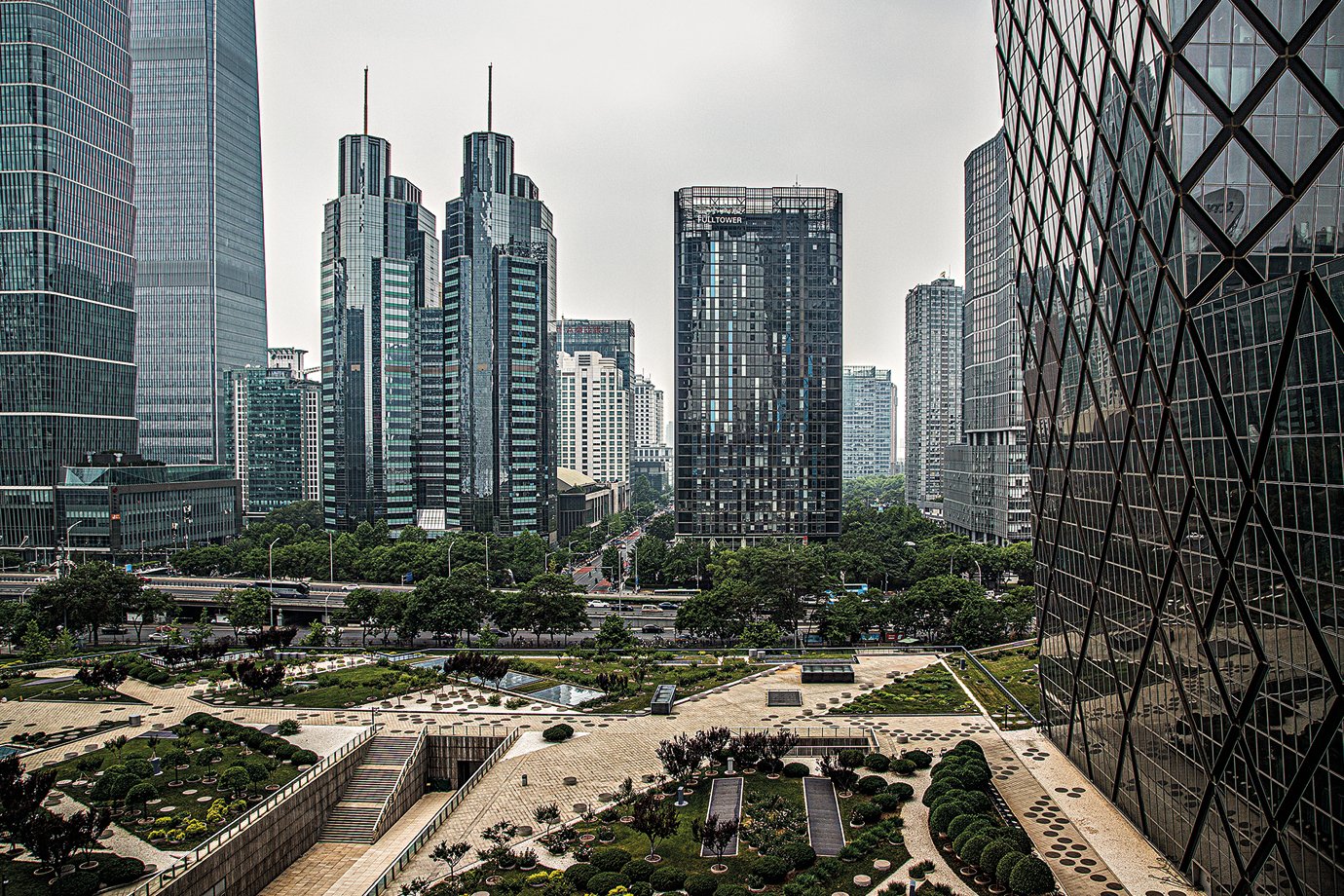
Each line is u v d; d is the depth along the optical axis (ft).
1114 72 258.16
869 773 317.22
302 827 297.94
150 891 228.43
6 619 537.65
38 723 378.12
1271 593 190.29
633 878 242.78
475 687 440.04
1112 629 282.77
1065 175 305.94
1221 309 205.87
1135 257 251.80
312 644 552.00
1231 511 205.26
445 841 279.08
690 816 284.61
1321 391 170.91
